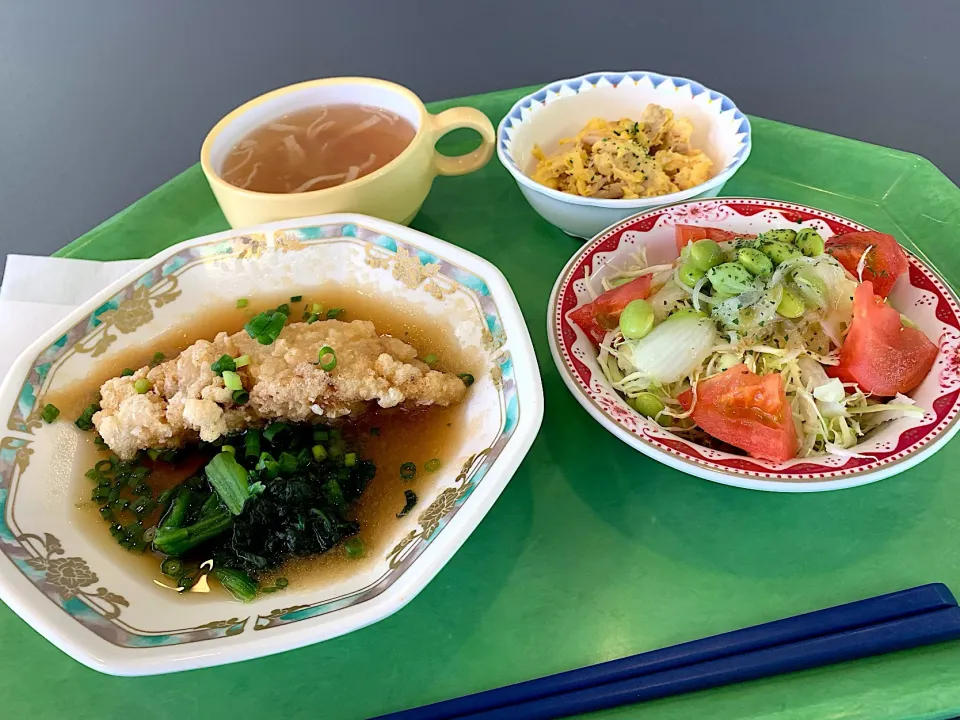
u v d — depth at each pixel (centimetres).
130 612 25
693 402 29
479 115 36
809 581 26
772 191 41
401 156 34
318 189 36
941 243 36
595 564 27
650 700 23
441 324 33
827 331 30
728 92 63
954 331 28
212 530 27
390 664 25
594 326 31
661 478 29
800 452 28
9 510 27
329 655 25
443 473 29
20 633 27
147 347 34
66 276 36
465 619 26
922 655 23
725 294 29
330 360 30
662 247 34
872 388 28
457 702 24
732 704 23
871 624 24
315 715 24
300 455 29
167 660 22
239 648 22
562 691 24
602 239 33
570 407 32
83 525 28
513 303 29
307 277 35
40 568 25
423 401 31
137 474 30
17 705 25
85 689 25
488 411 29
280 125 39
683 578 26
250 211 35
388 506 29
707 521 28
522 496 29
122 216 42
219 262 35
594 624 26
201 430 29
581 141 39
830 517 28
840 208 39
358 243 35
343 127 38
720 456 26
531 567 27
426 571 23
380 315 35
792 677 23
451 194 42
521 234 40
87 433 31
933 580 26
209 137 36
